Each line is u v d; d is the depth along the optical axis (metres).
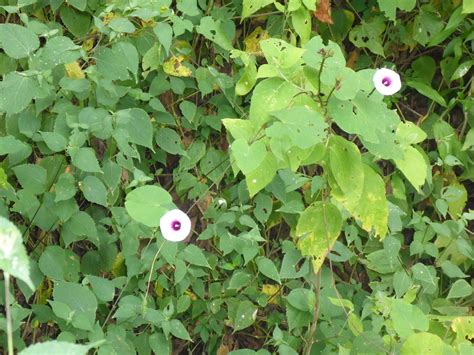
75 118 1.37
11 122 1.40
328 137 1.20
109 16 1.48
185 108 1.59
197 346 1.65
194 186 1.62
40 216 1.35
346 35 1.77
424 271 1.55
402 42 1.77
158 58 1.54
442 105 1.74
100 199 1.32
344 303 1.36
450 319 1.40
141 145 1.53
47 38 1.36
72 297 1.27
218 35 1.59
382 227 1.26
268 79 1.17
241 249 1.51
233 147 1.14
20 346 1.33
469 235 1.79
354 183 1.21
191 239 1.65
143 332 1.43
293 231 1.61
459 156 1.75
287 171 1.54
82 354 0.60
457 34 1.76
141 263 1.43
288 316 1.48
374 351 1.27
